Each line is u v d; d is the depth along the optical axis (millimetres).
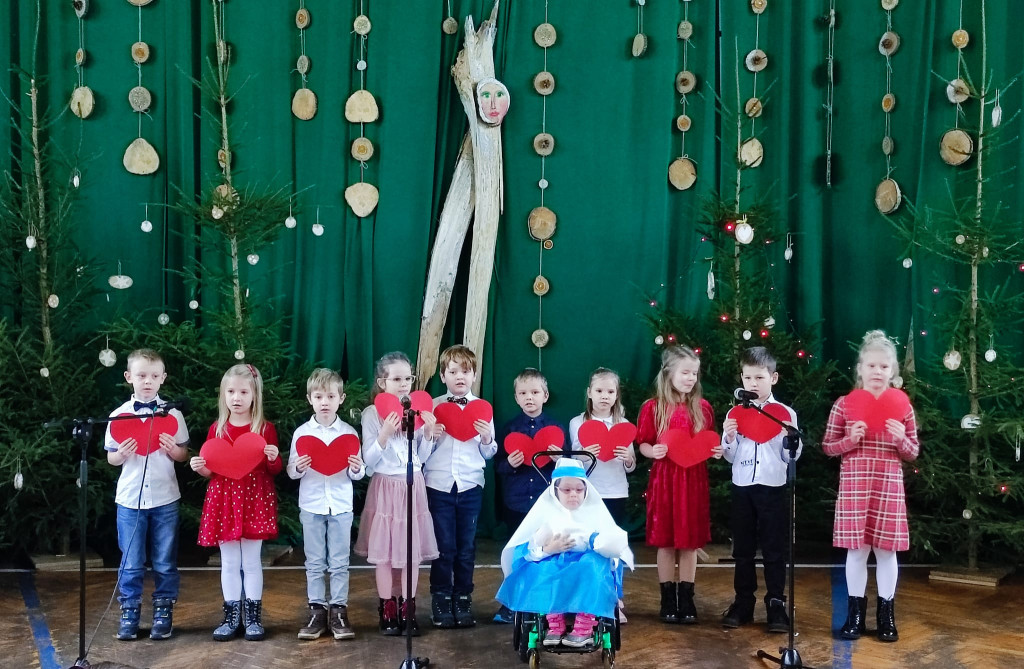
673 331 5027
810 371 4863
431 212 5273
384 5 5191
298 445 3510
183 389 4645
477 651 3469
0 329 4473
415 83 5211
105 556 4797
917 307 5074
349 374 5273
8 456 4258
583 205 5320
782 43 5266
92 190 5090
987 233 4457
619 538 3193
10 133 4961
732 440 3770
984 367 4535
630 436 3703
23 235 4691
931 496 4547
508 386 5355
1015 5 4973
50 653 3414
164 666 3279
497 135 5148
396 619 3650
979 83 5039
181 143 5105
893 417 3512
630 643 3557
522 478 3742
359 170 5258
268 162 5188
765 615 3920
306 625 3678
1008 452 4613
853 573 3641
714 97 5320
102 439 4672
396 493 3609
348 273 5246
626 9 5281
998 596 4234
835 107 5281
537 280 5316
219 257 5137
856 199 5273
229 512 3543
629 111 5305
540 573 3133
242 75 5152
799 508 4883
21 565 4637
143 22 5105
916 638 3635
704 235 5129
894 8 5156
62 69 5066
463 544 3793
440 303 5184
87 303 4938
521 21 5266
